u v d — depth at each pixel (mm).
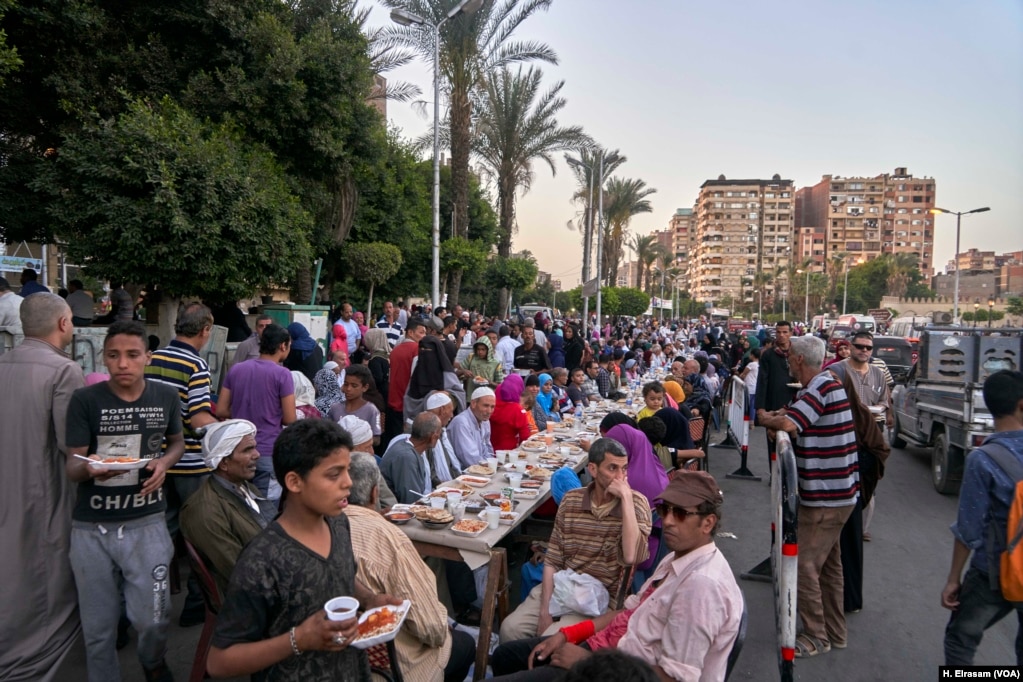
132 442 3574
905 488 10203
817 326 69000
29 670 3494
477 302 40250
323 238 16359
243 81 12508
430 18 20734
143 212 9414
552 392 11086
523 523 6133
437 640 3398
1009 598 3447
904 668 4801
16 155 11352
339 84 13570
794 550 4020
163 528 3744
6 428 3463
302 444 2223
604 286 49750
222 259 10148
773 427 4844
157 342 10875
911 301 91562
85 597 3523
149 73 11961
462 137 22859
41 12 10562
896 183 146125
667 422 7512
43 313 3658
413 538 4457
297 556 2203
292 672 2199
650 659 3004
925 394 11094
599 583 4133
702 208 150625
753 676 4652
